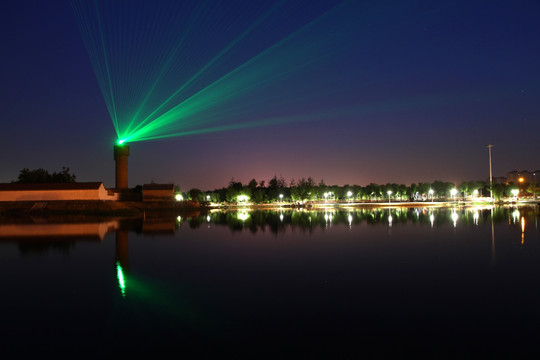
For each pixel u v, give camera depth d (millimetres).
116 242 31016
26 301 14109
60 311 12836
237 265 20375
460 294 14156
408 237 31312
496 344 9719
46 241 32125
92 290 15539
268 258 22344
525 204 108812
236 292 14852
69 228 44969
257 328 10953
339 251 24547
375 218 54781
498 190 123562
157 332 10758
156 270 19375
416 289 14945
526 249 24250
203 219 60062
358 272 18172
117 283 16688
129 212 85562
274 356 9141
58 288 15953
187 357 9133
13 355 9391
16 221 59125
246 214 74625
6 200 89250
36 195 90688
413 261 20766
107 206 89750
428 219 51094
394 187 176625
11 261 22547
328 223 46844
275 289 15227
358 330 10734
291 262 20969
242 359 8992
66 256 24109
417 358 9000
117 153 120438
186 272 18781
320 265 20000
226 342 9984
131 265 20828
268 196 153250
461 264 19781
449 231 35312
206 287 15727
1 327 11391
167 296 14445
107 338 10383
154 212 90125
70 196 92062
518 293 14156
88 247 28172
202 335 10484
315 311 12398
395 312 12219
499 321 11305
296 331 10695
